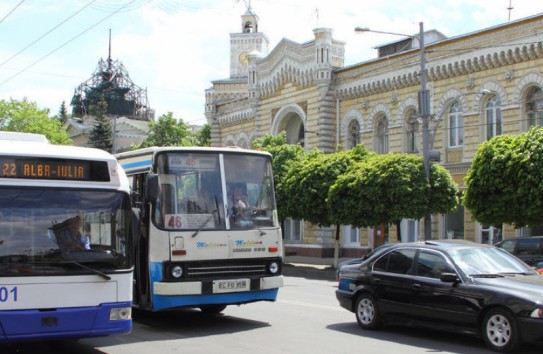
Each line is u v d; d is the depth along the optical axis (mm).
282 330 13289
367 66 39906
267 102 48375
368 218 29594
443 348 11219
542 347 11133
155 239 12883
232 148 14031
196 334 12844
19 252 9266
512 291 10570
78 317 9453
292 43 45125
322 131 42312
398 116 37812
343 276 13828
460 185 34031
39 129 61719
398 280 12398
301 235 45781
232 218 13430
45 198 9594
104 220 9945
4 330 9031
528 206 24547
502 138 25969
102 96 85375
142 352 11023
